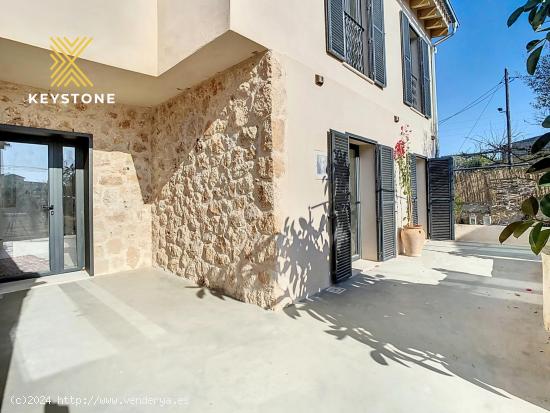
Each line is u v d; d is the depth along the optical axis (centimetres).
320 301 333
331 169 385
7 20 272
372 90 511
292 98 330
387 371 200
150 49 363
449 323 273
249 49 304
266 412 164
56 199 454
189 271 423
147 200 508
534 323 269
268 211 308
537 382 185
